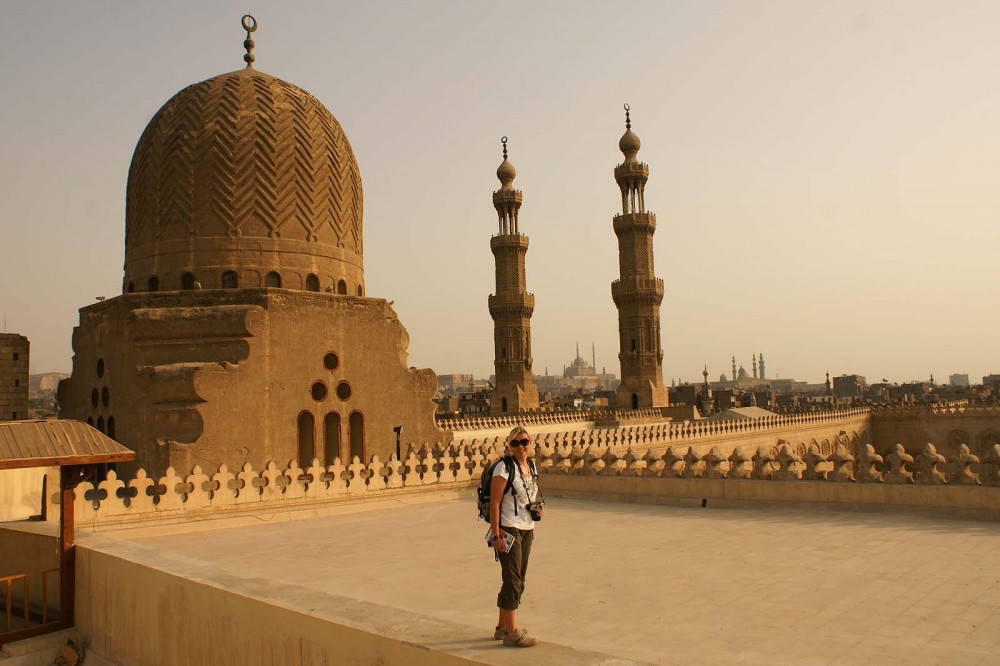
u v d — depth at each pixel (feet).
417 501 81.05
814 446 68.74
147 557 38.73
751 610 35.14
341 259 108.27
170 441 85.66
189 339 92.73
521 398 287.28
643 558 47.83
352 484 78.23
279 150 102.83
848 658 28.37
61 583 42.75
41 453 41.81
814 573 42.06
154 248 101.71
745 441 213.87
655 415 259.80
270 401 92.43
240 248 99.76
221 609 31.42
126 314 94.68
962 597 36.14
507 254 294.46
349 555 52.29
